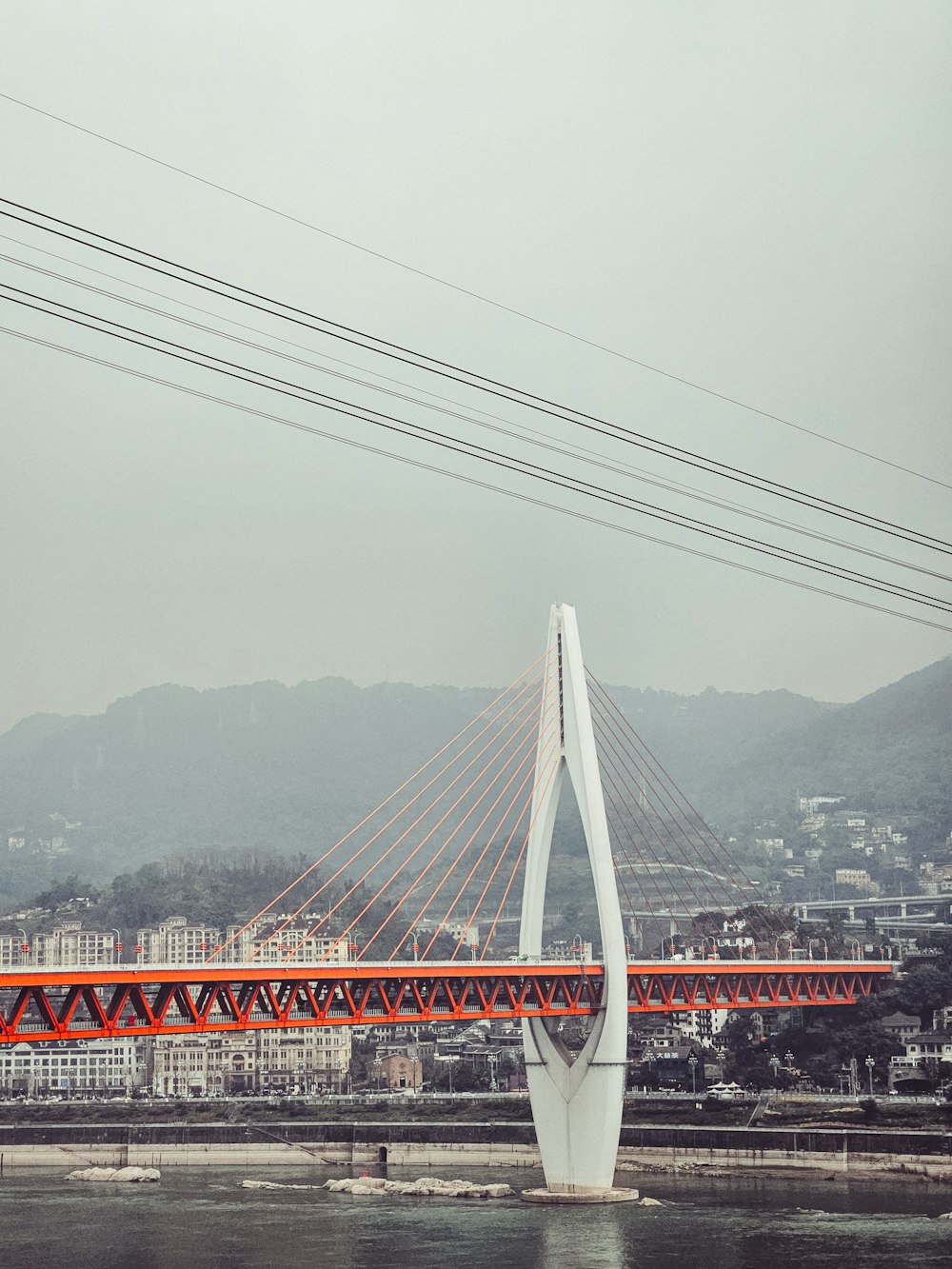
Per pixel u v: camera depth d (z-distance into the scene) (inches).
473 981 7042.3
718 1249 6476.4
